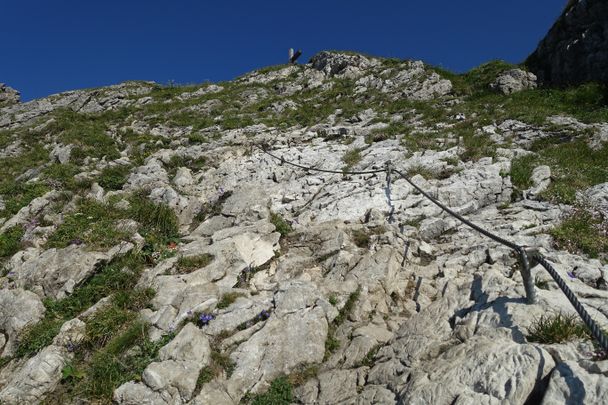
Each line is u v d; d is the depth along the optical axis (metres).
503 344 5.44
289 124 22.34
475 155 14.24
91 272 10.11
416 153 15.05
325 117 22.98
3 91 44.28
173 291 9.02
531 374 4.85
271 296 8.59
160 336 7.86
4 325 9.24
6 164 21.59
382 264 8.95
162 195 14.73
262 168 16.12
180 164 17.73
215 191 15.33
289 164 16.14
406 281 9.02
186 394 6.57
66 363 7.78
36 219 13.75
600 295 6.52
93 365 7.66
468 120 18.70
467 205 11.51
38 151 22.58
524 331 5.67
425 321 7.02
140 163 18.22
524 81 23.08
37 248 11.91
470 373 5.26
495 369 5.11
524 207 11.12
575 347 5.16
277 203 13.41
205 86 34.56
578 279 7.58
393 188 12.59
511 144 15.34
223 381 6.95
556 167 12.92
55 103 36.78
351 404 6.01
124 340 7.84
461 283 8.47
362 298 8.29
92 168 17.89
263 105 26.67
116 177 16.58
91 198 14.45
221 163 17.61
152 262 10.68
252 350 7.33
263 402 6.61
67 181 16.36
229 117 24.38
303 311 7.93
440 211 11.55
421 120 20.14
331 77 32.66
